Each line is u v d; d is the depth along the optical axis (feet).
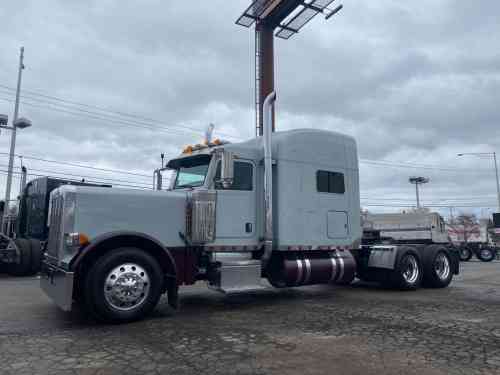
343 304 25.13
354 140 30.35
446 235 56.65
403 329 18.47
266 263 25.43
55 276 20.04
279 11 92.48
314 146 27.63
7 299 26.50
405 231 57.47
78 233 19.57
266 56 93.30
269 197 24.71
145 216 21.67
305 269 26.02
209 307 24.11
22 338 16.90
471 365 13.62
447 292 31.01
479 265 68.08
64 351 15.12
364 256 32.58
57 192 22.25
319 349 15.37
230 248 24.00
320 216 27.32
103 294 18.94
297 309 23.44
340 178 28.86
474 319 20.63
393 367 13.43
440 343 16.19
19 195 50.52
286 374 12.81
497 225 125.80
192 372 12.97
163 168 28.30
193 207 22.52
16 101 70.33
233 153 22.54
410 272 32.04
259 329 18.49
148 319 20.66
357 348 15.49
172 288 21.18
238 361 14.01
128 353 14.89
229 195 24.22
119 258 19.42
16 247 39.52
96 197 20.48
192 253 23.00
